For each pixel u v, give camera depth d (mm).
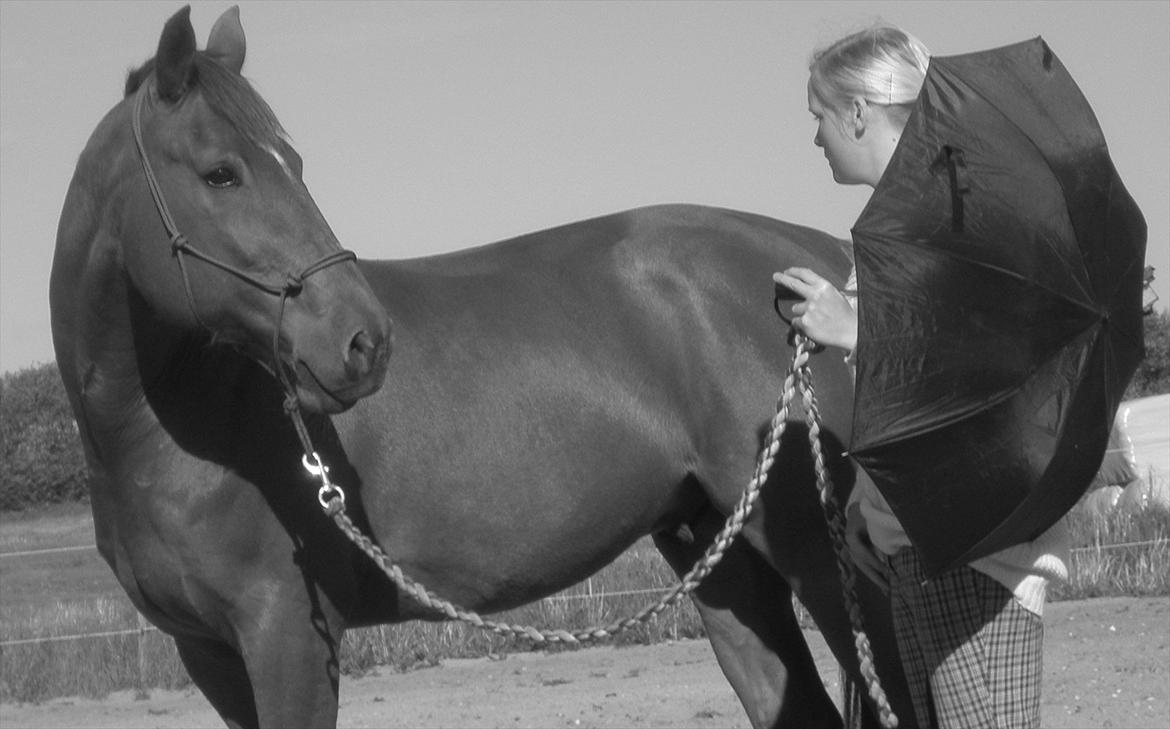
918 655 3135
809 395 3264
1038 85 2877
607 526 4234
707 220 4469
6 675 9094
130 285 3723
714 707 7199
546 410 4117
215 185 3498
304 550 3797
